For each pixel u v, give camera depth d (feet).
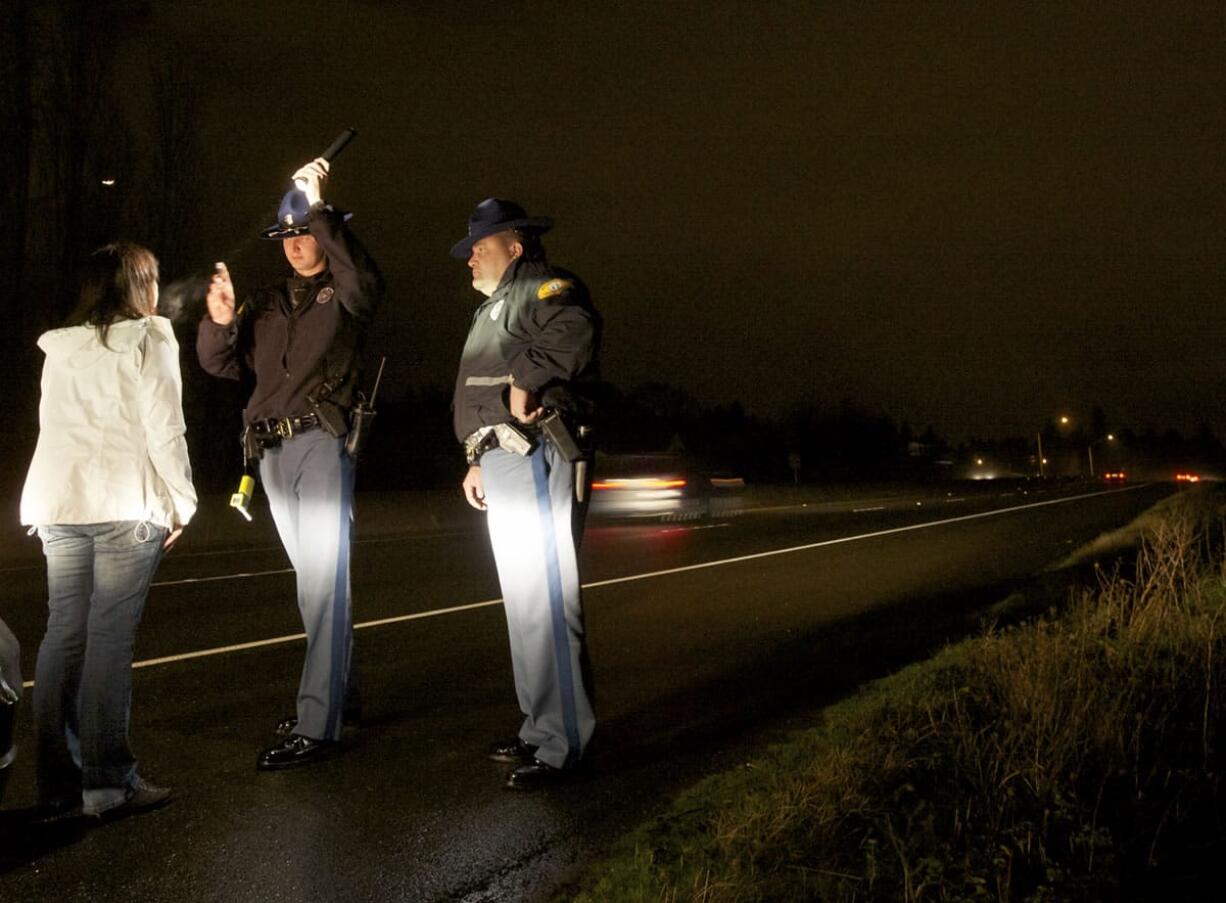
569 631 15.80
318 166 15.93
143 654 25.30
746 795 14.07
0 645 12.79
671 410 226.38
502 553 15.94
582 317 15.12
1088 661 18.06
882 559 46.57
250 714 19.69
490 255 15.89
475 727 18.76
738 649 26.04
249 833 13.84
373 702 20.58
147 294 14.47
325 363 16.40
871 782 13.80
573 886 12.40
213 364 16.67
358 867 12.88
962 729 15.48
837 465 246.27
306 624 16.78
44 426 13.85
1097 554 41.75
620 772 16.30
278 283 17.01
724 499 78.54
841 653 25.52
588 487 16.08
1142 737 15.07
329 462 16.49
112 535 13.76
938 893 10.95
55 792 13.94
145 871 12.69
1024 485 212.23
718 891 11.02
